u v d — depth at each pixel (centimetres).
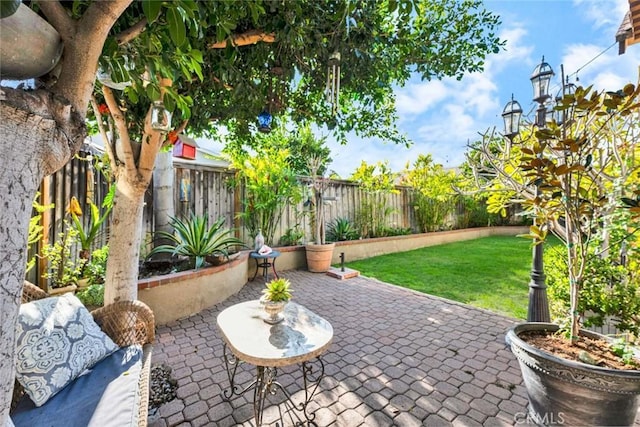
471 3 262
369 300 400
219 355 251
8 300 63
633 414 148
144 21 110
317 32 191
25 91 66
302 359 147
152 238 426
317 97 284
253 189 528
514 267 583
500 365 236
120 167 204
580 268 177
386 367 233
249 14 172
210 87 222
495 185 280
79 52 77
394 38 229
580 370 144
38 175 69
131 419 124
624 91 147
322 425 172
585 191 171
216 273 385
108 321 186
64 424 120
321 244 580
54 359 146
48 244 293
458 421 176
